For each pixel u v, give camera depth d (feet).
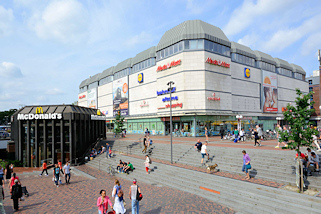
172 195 41.83
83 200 40.75
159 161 66.85
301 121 38.99
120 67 196.65
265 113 170.71
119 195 31.04
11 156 109.19
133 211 30.94
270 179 42.96
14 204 36.24
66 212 34.71
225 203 36.94
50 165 83.15
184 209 34.73
